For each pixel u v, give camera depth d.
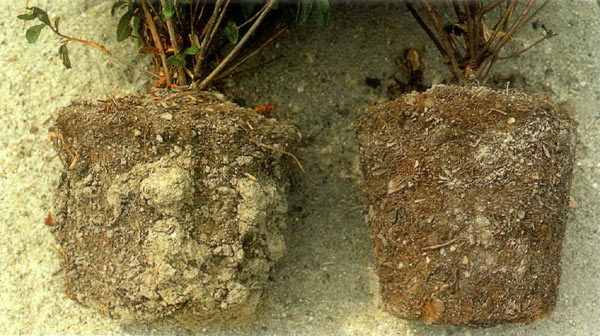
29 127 0.63
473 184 0.52
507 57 0.57
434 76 0.63
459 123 0.52
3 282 0.62
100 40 0.64
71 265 0.56
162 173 0.51
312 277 0.61
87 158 0.54
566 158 0.53
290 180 0.62
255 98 0.63
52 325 0.61
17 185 0.63
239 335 0.60
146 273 0.52
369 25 0.63
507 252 0.52
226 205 0.52
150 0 0.57
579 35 0.64
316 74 0.63
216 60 0.61
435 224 0.52
